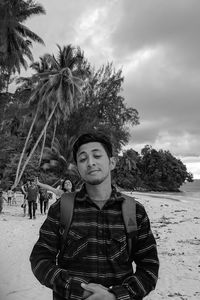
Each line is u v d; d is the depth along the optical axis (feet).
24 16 135.64
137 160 378.94
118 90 193.47
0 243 35.35
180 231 49.67
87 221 6.93
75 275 6.75
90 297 6.24
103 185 7.06
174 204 116.98
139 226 7.09
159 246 37.83
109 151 7.32
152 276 6.80
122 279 6.75
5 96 147.43
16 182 127.75
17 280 22.50
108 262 6.74
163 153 388.98
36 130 175.22
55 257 7.08
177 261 30.40
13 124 176.96
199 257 32.14
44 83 138.82
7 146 147.64
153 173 383.65
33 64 163.53
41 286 21.39
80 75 152.66
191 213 82.38
